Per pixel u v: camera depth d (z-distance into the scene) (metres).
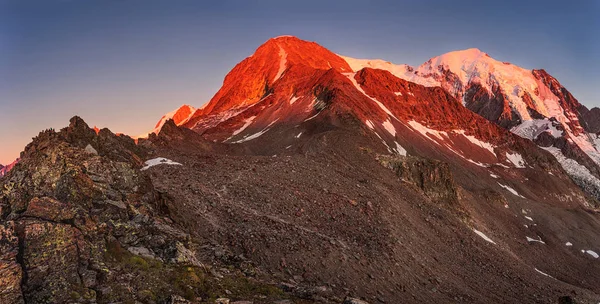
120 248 29.02
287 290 34.50
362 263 50.50
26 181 29.88
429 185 111.56
